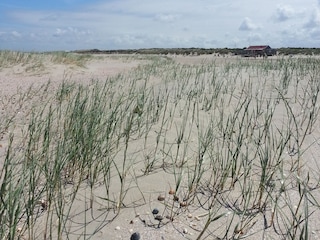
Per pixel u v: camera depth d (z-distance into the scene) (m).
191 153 3.42
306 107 4.89
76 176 2.95
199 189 2.73
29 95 7.87
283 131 4.01
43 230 2.21
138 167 3.11
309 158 3.25
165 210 2.45
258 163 3.15
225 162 3.15
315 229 2.16
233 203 2.52
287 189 2.68
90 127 3.43
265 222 2.27
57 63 15.52
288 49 38.91
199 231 2.21
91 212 2.43
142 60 26.48
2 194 2.09
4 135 4.54
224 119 4.58
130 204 2.53
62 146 3.03
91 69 16.27
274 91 6.16
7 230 2.13
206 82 7.46
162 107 5.09
